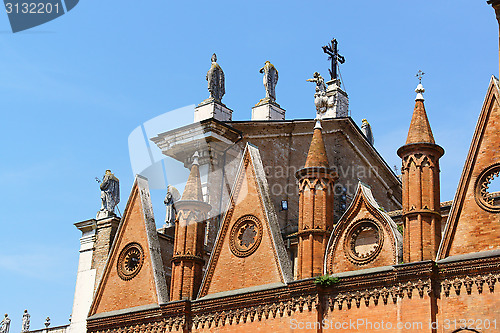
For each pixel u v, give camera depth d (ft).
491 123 117.08
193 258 143.54
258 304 131.03
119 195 176.86
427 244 115.85
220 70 169.37
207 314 137.18
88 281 168.76
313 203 129.70
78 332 164.96
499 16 116.37
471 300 109.60
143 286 150.20
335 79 178.70
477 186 115.24
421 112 123.44
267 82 177.68
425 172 119.75
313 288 123.65
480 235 112.57
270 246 134.92
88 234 173.17
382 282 117.80
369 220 124.67
